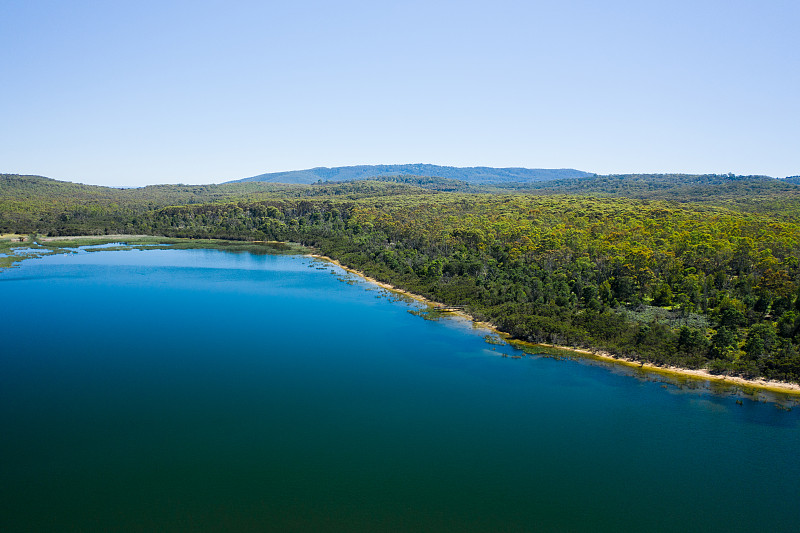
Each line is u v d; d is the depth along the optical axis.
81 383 67.50
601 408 62.12
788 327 81.00
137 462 49.38
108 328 92.75
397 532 40.38
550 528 41.00
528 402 63.56
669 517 42.53
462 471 48.59
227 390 65.81
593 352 82.19
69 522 41.12
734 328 84.94
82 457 50.12
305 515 42.22
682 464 50.38
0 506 42.94
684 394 66.56
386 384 68.50
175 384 67.56
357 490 45.41
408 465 49.41
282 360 77.12
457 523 41.53
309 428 56.25
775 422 59.09
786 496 45.50
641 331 83.00
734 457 51.72
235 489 45.41
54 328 92.25
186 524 41.03
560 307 98.12
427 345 85.25
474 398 64.56
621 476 48.28
